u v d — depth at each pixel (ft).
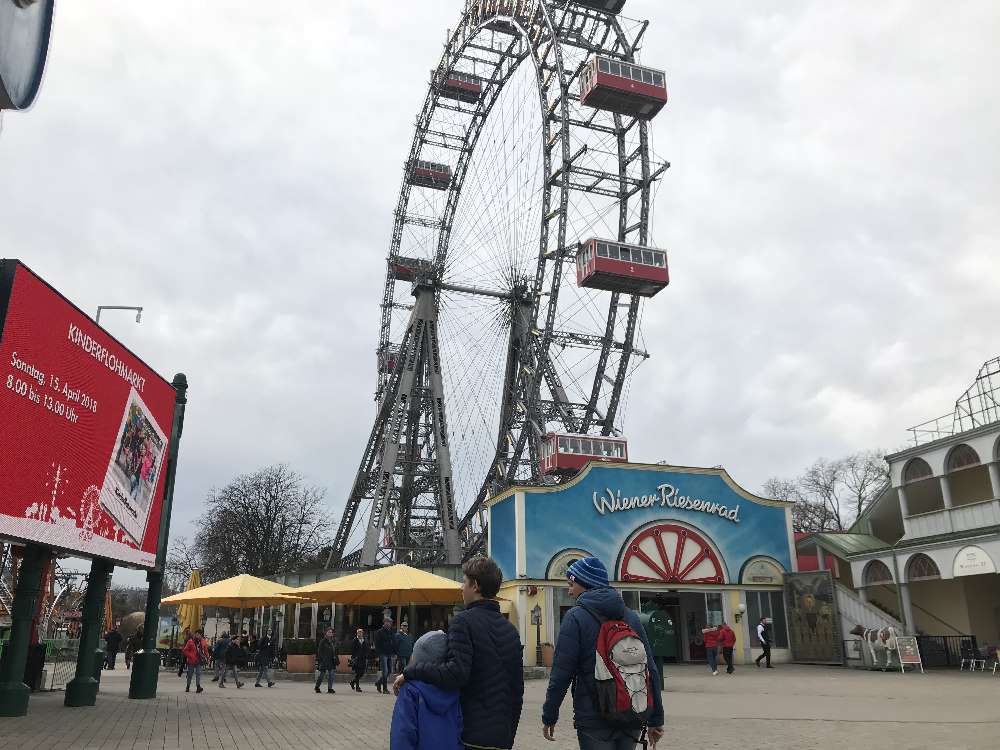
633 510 123.44
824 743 39.70
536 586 115.03
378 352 254.88
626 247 160.04
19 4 32.60
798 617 122.52
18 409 45.70
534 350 167.22
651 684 19.16
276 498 237.25
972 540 106.01
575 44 179.22
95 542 55.36
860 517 145.79
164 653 150.20
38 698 64.23
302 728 48.39
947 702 59.11
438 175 246.27
